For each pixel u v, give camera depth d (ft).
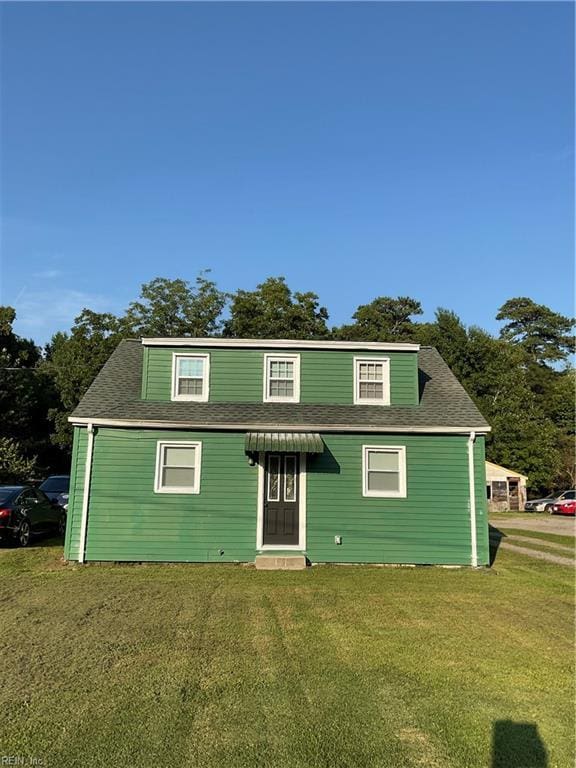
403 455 44.93
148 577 36.83
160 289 129.18
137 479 43.70
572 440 153.48
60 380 118.11
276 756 13.67
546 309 205.77
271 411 46.80
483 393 145.89
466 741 14.61
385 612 28.22
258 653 21.29
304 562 41.81
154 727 15.10
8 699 16.85
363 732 14.97
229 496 43.96
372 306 170.60
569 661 20.98
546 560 47.03
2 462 82.28
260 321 124.98
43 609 27.81
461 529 44.06
